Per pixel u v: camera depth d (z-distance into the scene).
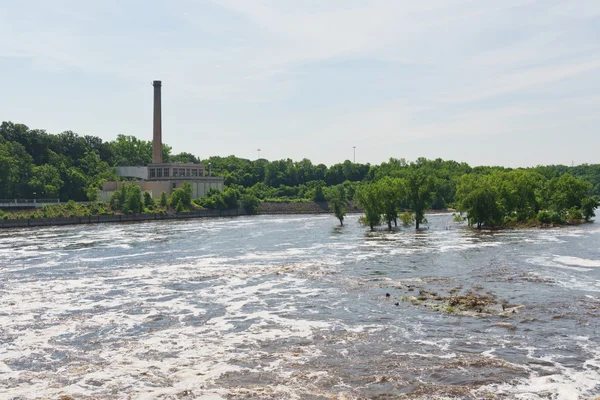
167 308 54.09
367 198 136.88
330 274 70.94
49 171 199.12
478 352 40.16
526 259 79.81
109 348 42.19
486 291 58.94
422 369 37.03
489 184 140.50
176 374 36.78
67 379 36.12
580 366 37.22
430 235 118.00
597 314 49.19
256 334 45.31
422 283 64.00
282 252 94.00
